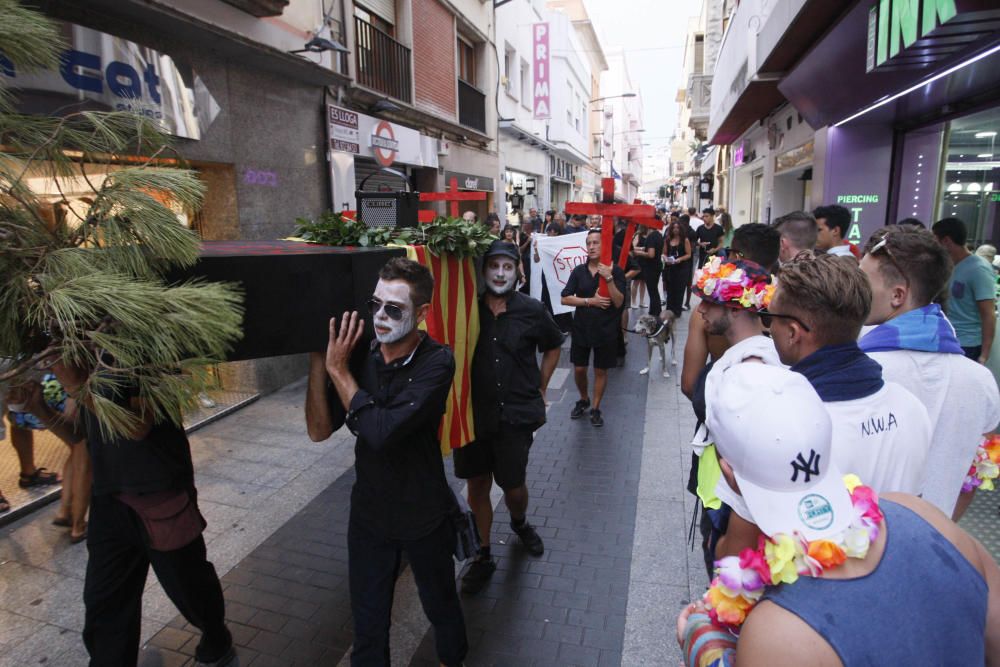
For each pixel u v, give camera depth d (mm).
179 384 1613
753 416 1098
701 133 34062
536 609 3162
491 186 16297
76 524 3787
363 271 2365
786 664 956
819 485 1062
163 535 2410
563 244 8250
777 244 3189
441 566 2447
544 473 4750
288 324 2141
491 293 3354
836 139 8703
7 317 1537
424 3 11766
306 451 5211
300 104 7562
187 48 5703
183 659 2854
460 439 3156
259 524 4055
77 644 2973
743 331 2152
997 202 6359
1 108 1589
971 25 4250
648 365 7508
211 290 1694
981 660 1026
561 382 7184
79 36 4379
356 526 2432
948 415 2004
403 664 2848
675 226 9680
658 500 4266
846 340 1587
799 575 1024
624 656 2820
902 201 8523
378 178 10469
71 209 1677
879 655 958
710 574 2117
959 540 1125
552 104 25453
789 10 7590
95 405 1550
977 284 4125
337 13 8352
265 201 6930
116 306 1473
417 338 2375
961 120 7191
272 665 2816
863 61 6480
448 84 13133
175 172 1774
